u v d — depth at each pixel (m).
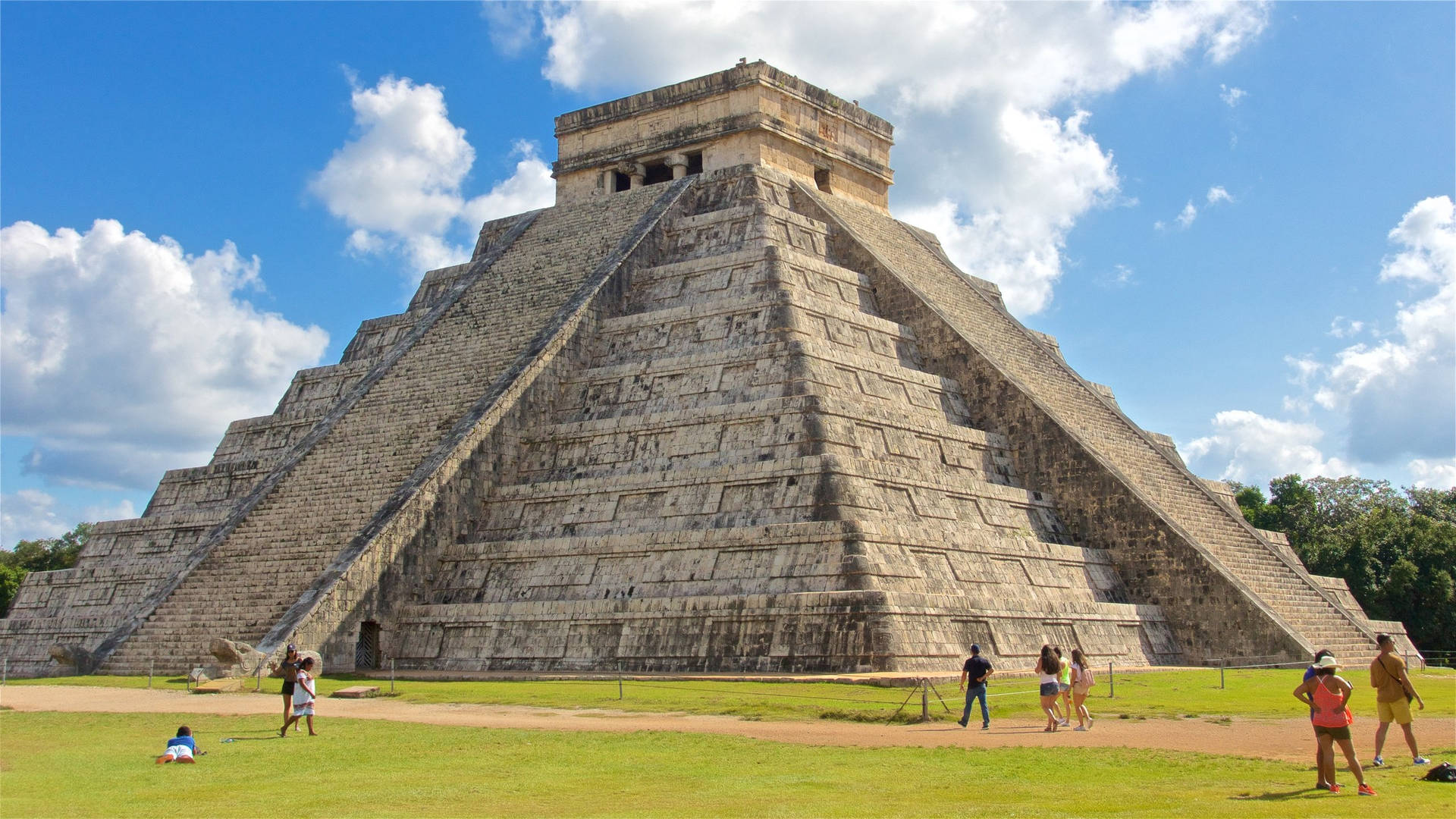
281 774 19.25
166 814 15.98
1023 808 15.57
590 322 47.88
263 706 29.89
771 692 29.39
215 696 32.59
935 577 36.59
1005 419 46.41
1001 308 55.47
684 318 46.00
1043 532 43.41
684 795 16.86
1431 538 65.06
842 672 32.84
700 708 27.06
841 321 46.03
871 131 60.53
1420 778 17.25
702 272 48.25
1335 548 66.00
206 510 53.75
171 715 27.80
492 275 53.62
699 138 55.69
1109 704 27.45
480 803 16.52
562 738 22.66
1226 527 45.22
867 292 50.69
